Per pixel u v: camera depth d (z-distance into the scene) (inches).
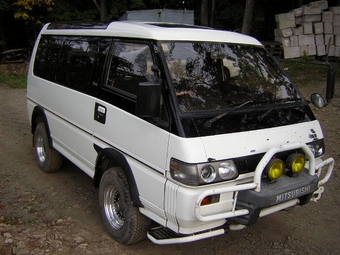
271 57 174.2
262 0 708.7
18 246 144.9
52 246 149.3
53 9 757.3
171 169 122.1
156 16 545.6
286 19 524.7
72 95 184.1
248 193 124.3
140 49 146.4
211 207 121.3
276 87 161.2
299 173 138.1
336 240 166.6
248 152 126.6
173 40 143.9
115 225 158.1
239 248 157.6
